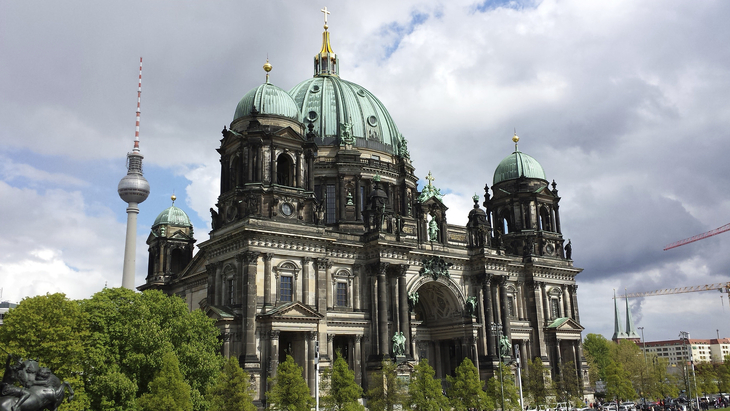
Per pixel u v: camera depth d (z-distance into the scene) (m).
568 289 127.44
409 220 108.75
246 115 93.56
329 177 115.94
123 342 69.94
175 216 136.12
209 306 86.06
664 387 144.25
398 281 99.38
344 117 122.00
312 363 86.31
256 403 80.06
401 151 125.50
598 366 181.00
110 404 65.25
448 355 115.12
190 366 71.75
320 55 138.00
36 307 64.12
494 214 131.50
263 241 86.75
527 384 104.94
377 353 94.06
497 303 112.69
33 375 34.25
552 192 130.00
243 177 89.75
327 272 93.06
